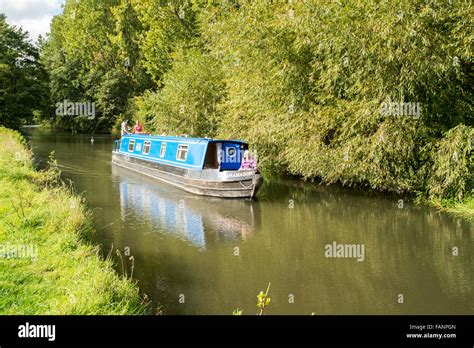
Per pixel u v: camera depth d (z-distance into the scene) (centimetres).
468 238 1031
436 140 1304
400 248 980
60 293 613
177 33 3747
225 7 2144
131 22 4647
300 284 791
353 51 1312
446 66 1209
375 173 1365
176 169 1723
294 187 1695
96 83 5231
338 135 1549
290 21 1516
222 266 877
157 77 4516
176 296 735
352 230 1127
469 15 1175
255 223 1200
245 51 1662
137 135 2155
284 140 1731
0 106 4050
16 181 1278
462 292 750
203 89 2591
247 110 1973
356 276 827
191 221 1212
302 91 1562
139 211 1314
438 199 1323
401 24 1208
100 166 2244
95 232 1066
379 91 1297
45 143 3447
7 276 654
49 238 826
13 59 4131
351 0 1314
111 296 622
